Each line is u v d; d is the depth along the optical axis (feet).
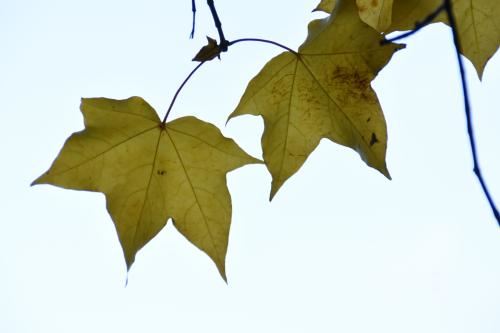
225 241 2.94
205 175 2.94
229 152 2.94
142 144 2.93
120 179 2.93
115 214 2.92
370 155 2.91
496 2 2.94
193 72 2.91
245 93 2.94
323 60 2.93
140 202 2.93
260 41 2.92
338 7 2.89
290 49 2.93
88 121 2.90
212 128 2.93
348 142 2.94
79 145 2.89
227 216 2.94
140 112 2.92
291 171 2.94
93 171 2.91
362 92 2.92
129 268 2.91
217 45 2.89
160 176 2.94
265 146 2.94
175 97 2.92
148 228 2.94
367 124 2.92
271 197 2.93
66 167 2.89
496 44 2.94
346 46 2.91
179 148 2.94
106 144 2.91
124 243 2.92
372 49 2.90
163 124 2.93
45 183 2.89
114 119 2.91
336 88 2.93
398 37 2.58
